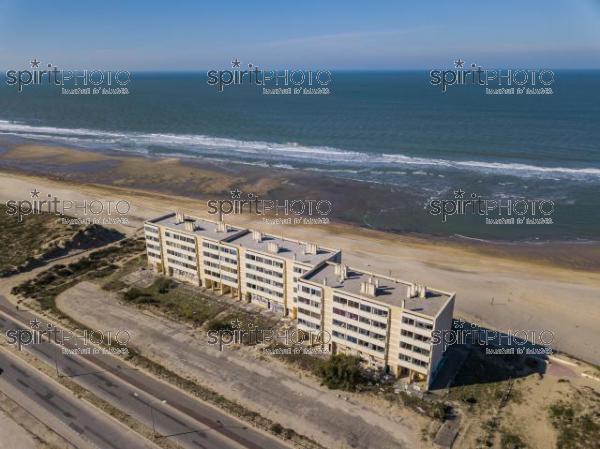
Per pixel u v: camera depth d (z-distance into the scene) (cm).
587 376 8481
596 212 16850
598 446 7006
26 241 13775
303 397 7981
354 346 8662
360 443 7094
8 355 8912
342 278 8919
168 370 8619
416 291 8331
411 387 8200
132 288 11406
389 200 18300
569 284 12038
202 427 7325
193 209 17400
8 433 7162
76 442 7012
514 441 7125
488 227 15825
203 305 10719
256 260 10238
